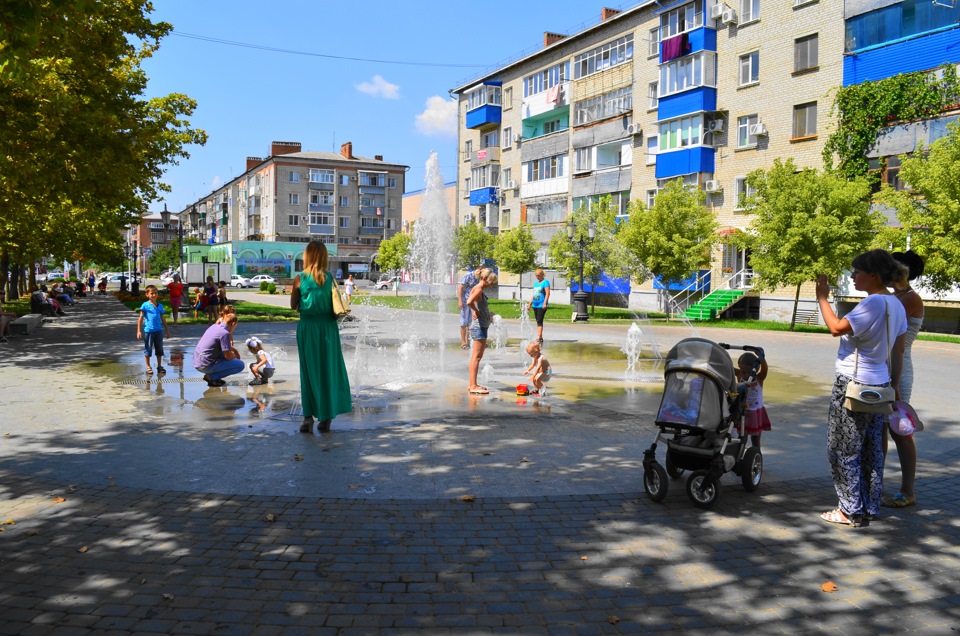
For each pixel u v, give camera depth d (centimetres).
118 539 439
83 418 806
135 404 898
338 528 461
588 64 4362
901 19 2611
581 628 336
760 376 563
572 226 2809
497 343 1630
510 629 334
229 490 537
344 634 329
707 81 3369
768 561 414
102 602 357
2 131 1175
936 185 2047
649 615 349
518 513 491
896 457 656
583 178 4378
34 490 535
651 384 1070
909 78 2547
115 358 1399
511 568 402
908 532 463
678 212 2939
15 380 1103
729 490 553
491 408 867
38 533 448
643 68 3894
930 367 1351
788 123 3055
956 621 345
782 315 3016
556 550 428
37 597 362
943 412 878
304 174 8519
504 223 5309
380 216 8881
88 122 1427
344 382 746
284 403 905
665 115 3584
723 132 3359
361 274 8688
